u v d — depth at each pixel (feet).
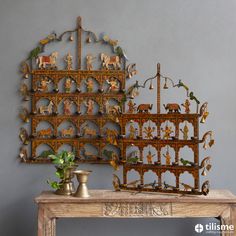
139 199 10.56
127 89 12.49
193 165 10.97
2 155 12.44
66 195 11.05
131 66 12.50
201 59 12.56
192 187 11.25
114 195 11.00
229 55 12.57
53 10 12.57
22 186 12.45
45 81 12.42
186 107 11.20
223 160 12.48
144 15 12.57
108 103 12.47
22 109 12.45
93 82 12.53
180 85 11.41
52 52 12.51
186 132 11.23
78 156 12.38
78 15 12.58
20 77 12.48
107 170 12.46
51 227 10.77
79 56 12.49
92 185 12.44
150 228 12.44
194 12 12.53
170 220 12.44
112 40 12.51
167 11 12.54
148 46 12.55
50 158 12.40
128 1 12.56
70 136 12.44
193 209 10.59
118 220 12.46
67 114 12.44
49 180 12.45
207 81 12.53
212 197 10.66
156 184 12.36
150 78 11.71
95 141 12.42
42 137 12.40
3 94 12.46
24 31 12.53
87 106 12.48
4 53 12.50
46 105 12.50
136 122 12.25
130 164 11.46
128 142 11.48
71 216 10.67
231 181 12.47
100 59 12.54
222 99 12.53
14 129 12.44
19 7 12.57
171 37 12.58
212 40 12.56
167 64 12.53
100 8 12.57
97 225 12.46
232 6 12.53
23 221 12.44
